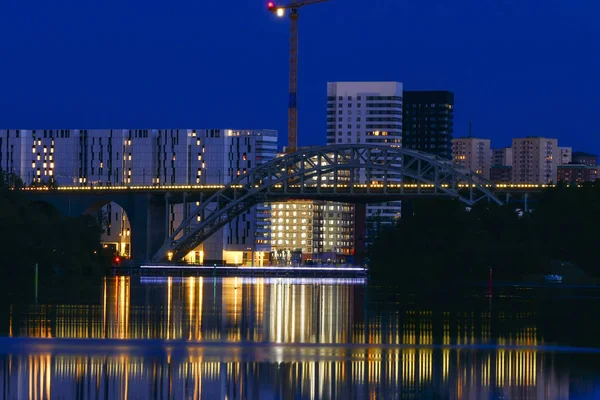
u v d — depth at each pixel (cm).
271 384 15912
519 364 17475
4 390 15338
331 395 15312
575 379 16312
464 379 16300
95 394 15200
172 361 17488
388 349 18888
